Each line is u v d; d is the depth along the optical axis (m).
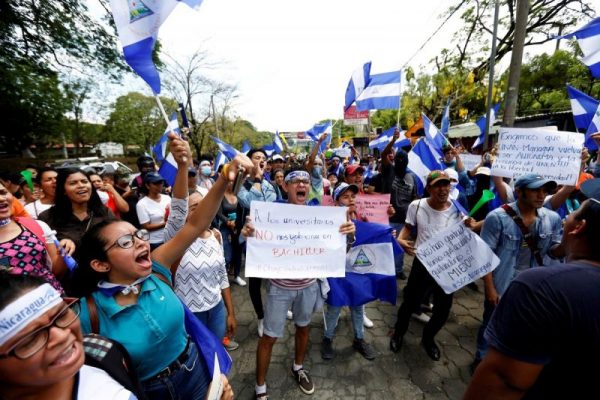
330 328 2.56
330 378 2.39
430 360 2.57
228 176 1.40
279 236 2.02
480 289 3.79
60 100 13.77
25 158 15.40
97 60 11.78
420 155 3.74
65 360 0.72
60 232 2.36
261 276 1.97
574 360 0.79
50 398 0.74
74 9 10.50
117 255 1.17
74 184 2.40
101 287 1.22
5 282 0.68
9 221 1.71
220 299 2.22
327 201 2.85
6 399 0.71
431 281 2.50
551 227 2.10
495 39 5.63
